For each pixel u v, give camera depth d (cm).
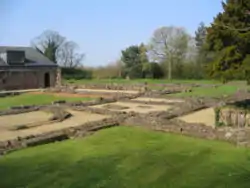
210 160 1386
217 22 2272
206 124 2114
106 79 7812
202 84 5650
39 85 5769
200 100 3291
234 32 2158
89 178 1197
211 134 1741
